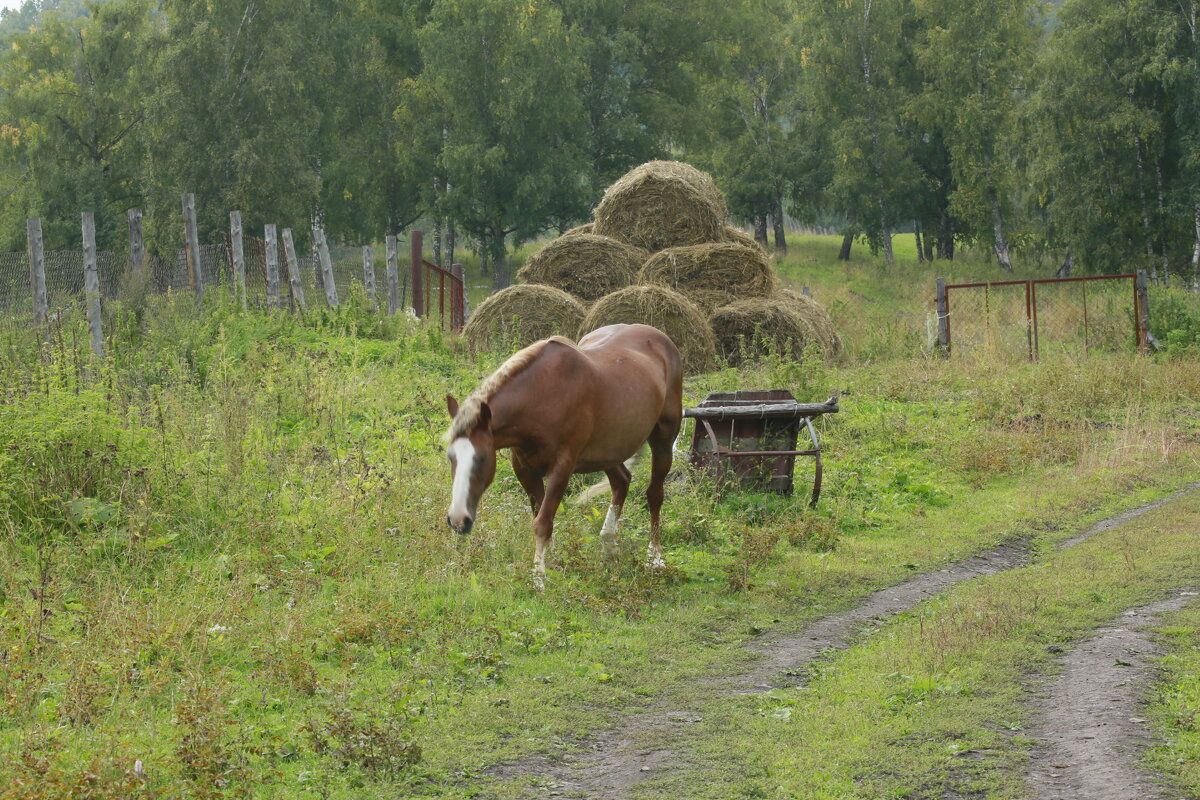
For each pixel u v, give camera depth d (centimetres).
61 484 828
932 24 4953
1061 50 4047
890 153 4962
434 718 540
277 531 819
